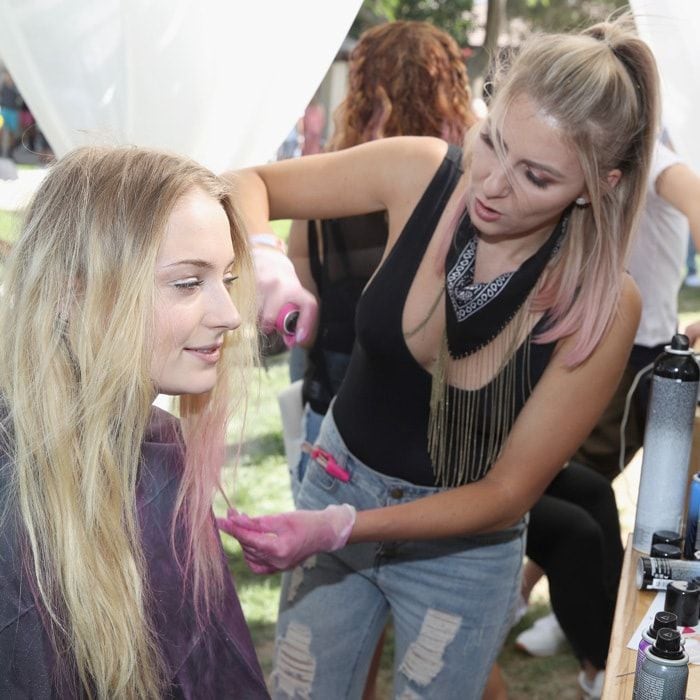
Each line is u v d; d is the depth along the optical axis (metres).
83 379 0.88
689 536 1.32
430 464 1.47
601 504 2.03
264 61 1.77
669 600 1.20
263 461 3.74
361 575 1.57
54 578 0.90
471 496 1.42
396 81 1.94
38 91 1.75
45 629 0.89
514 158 1.21
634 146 1.26
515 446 1.42
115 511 0.91
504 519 1.44
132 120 1.75
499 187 1.23
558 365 1.38
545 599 2.88
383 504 1.52
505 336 1.38
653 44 2.04
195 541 1.02
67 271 0.88
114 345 0.87
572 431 1.41
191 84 1.75
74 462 0.89
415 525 1.42
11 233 0.93
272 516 1.39
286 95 1.81
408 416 1.47
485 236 1.35
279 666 1.65
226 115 1.79
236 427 2.09
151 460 1.00
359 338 1.47
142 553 0.96
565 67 1.19
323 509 1.54
